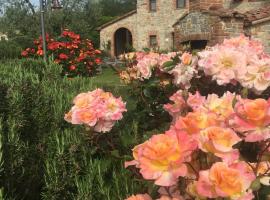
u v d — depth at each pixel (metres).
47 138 3.33
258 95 2.59
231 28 15.31
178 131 1.59
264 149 1.73
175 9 36.19
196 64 3.07
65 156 2.82
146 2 37.41
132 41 40.62
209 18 15.62
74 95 3.85
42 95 3.67
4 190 2.81
